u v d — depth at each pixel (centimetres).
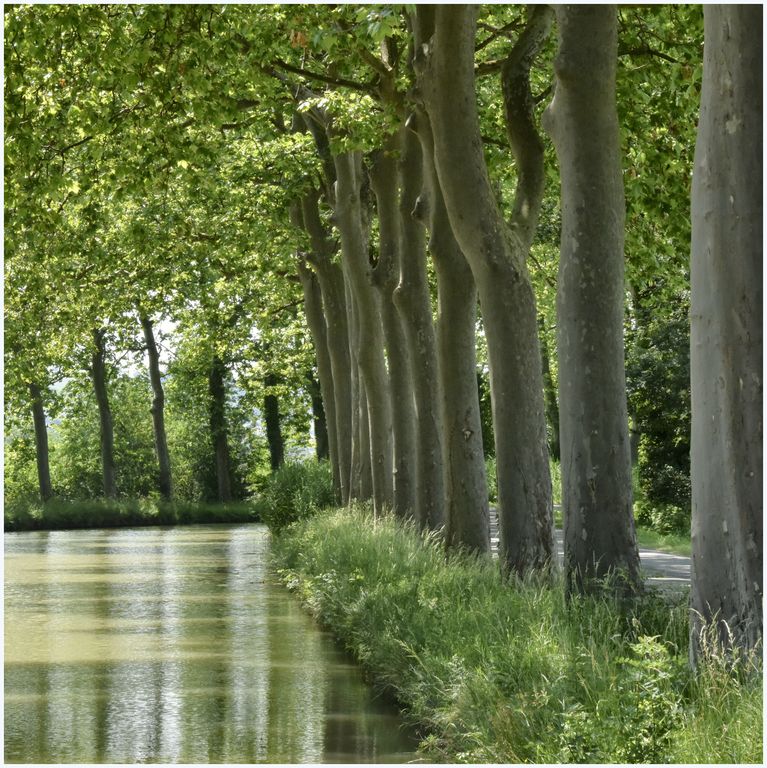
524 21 6494
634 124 6162
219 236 9194
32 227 6750
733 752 2095
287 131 9019
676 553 7706
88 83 6100
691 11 5741
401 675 3788
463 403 5394
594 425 3622
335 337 9725
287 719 3603
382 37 3944
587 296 3634
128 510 18100
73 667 4756
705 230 2520
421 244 6431
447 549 5353
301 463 12412
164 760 3117
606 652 2741
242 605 6831
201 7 5734
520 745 2547
